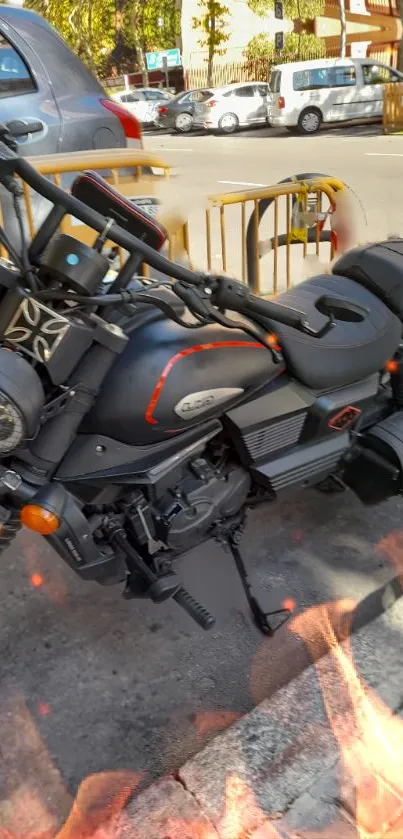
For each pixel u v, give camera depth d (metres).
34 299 1.79
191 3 34.12
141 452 2.12
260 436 2.40
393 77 21.75
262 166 14.12
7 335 1.82
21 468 2.00
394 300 2.79
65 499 2.01
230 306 1.99
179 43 36.41
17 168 1.70
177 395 2.03
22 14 4.86
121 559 2.25
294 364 2.39
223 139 22.22
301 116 21.28
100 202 1.88
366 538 3.20
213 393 2.12
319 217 4.74
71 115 4.92
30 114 4.73
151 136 25.62
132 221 1.88
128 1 37.16
